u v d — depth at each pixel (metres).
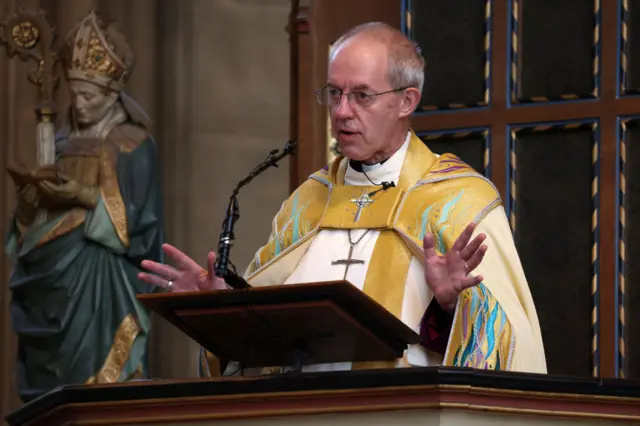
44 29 23.59
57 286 22.39
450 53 21.97
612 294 20.59
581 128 21.05
